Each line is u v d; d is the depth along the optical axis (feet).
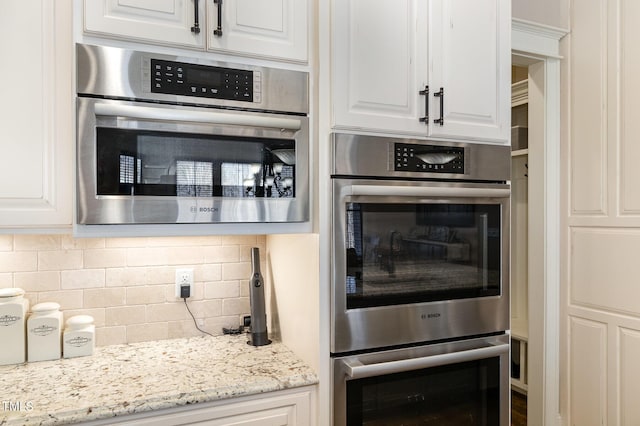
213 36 4.63
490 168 5.81
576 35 7.80
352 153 4.99
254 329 5.86
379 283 5.09
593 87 7.50
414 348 5.29
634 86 6.89
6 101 4.28
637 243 6.82
